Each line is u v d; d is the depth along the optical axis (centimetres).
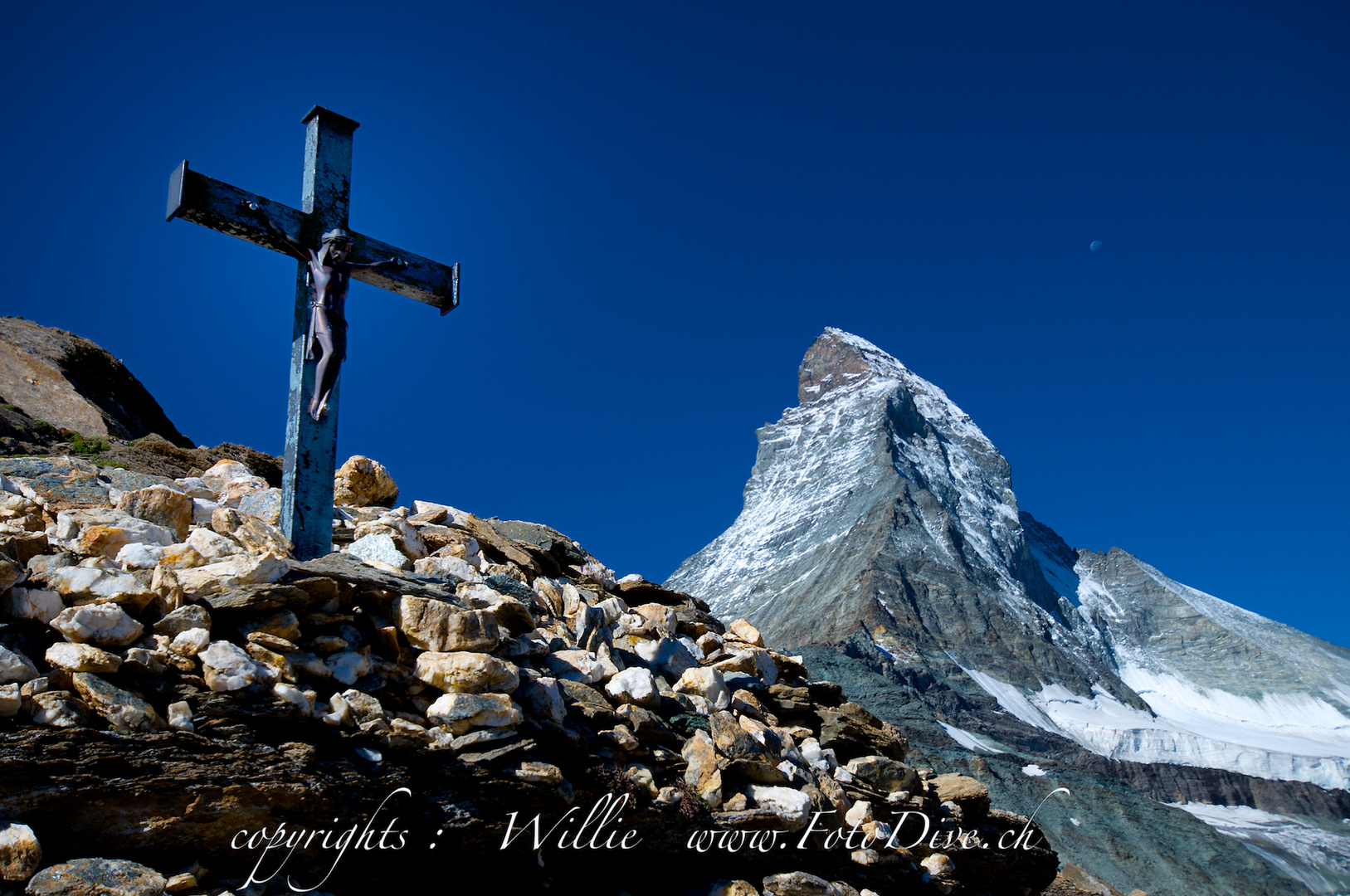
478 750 749
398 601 821
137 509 912
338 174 997
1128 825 17838
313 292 934
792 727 1157
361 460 1334
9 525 813
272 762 654
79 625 641
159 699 646
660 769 884
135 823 606
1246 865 17188
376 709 728
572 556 1334
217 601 727
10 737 572
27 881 555
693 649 1188
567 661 949
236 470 1238
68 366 2453
